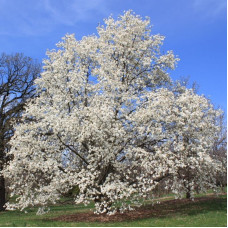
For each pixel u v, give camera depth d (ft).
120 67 57.72
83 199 47.26
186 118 49.49
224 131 75.36
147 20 62.75
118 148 49.01
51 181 49.78
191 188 50.47
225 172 60.59
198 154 45.32
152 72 61.87
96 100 51.55
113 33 60.70
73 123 47.65
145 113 46.65
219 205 58.29
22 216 63.57
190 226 38.81
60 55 61.52
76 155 56.13
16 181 51.44
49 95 59.98
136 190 47.06
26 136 49.21
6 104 85.46
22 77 89.66
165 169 45.34
